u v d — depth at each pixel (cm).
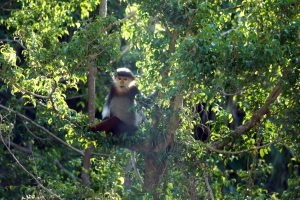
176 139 1345
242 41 1241
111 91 1498
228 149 1424
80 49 1329
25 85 1366
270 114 1397
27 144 1928
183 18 1306
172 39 1343
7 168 1847
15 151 1827
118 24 1444
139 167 1418
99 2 1534
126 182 1557
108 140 1373
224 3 1573
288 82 1324
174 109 1337
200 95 1328
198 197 1387
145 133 1351
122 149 1402
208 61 1223
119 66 1806
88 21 1474
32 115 2077
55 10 1505
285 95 1344
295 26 1267
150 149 1370
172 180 1355
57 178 1555
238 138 1408
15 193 1850
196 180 1370
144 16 1352
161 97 1345
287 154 2138
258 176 1495
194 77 1248
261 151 1442
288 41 1288
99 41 1343
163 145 1352
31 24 1495
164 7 1315
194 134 1437
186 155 1347
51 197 1423
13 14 1541
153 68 1355
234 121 1753
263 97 1411
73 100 2162
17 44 1867
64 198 1423
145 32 1366
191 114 1356
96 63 1354
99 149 1459
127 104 1454
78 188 1431
